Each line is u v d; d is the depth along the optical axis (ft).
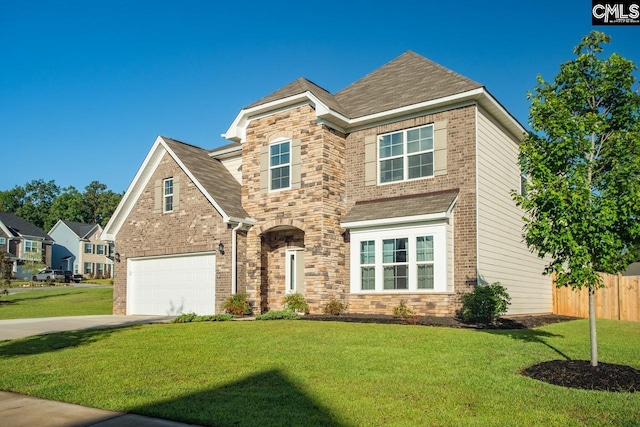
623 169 27.20
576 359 30.78
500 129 61.52
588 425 19.19
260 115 66.80
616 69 28.99
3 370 31.58
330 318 52.34
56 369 31.45
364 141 62.90
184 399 23.91
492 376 26.84
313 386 25.45
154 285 71.97
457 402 22.33
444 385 25.17
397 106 58.70
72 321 61.05
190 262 68.03
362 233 58.54
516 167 66.23
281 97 63.31
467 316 48.19
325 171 60.59
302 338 38.83
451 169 55.67
